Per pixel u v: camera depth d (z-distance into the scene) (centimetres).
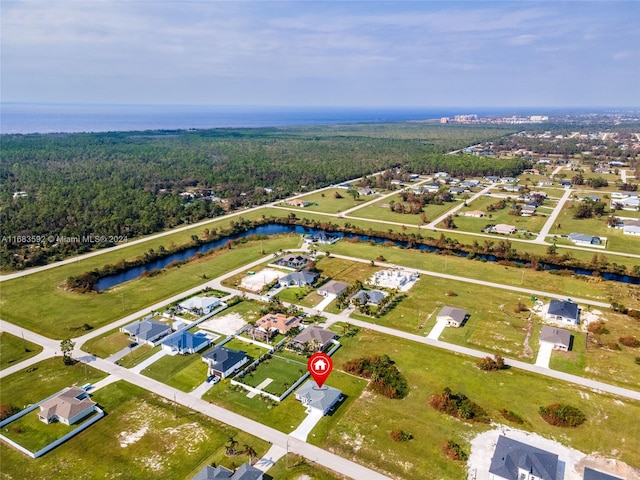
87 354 8638
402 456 6069
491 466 5719
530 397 7319
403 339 9181
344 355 8594
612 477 5478
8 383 7725
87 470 5862
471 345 8925
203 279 12469
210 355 8244
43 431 6562
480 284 12006
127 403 7212
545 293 11412
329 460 6019
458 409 6912
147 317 10162
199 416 6900
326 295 11306
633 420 6788
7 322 9919
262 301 11031
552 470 5569
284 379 7838
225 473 5562
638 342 8869
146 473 5800
